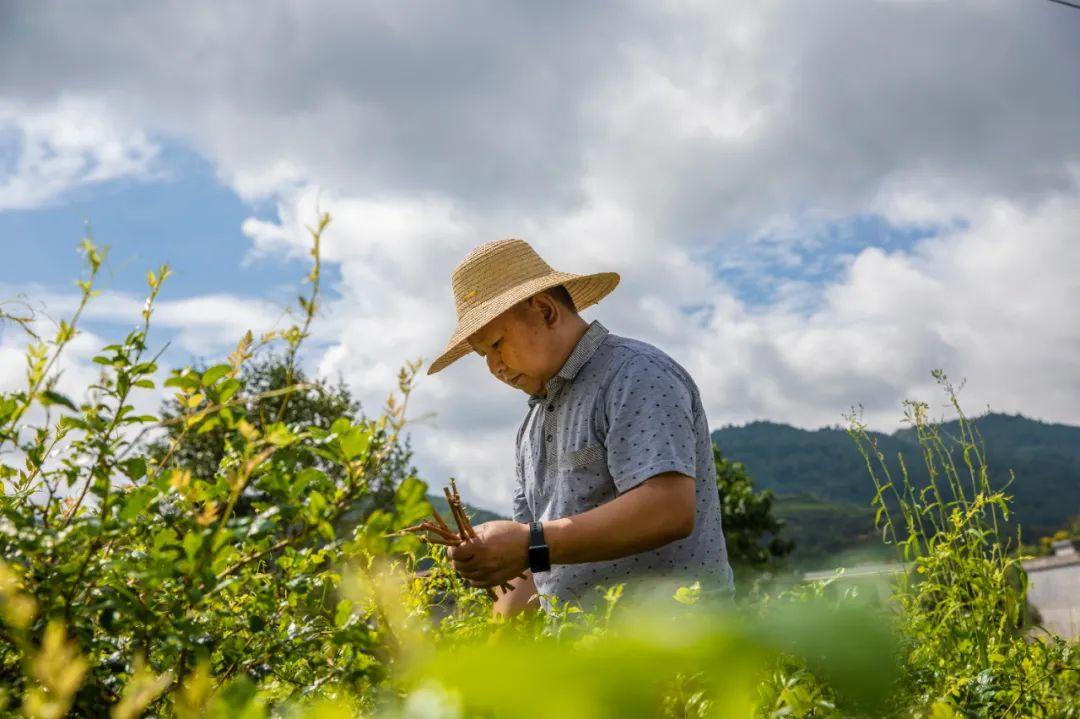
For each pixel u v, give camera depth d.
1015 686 1.98
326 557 1.19
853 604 0.34
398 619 1.03
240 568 1.19
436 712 0.32
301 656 1.21
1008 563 2.67
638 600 1.38
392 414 1.10
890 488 2.90
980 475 2.86
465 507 2.06
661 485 2.40
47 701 0.90
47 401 1.15
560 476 2.80
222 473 1.21
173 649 1.07
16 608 0.90
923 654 2.09
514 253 2.91
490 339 2.83
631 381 2.58
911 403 2.99
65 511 1.24
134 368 1.24
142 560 1.13
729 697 0.33
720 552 2.71
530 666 0.31
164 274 1.26
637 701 0.31
